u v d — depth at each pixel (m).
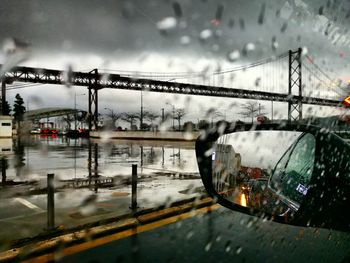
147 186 6.44
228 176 2.30
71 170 9.34
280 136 2.75
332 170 1.43
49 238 3.27
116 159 13.20
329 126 2.20
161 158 13.70
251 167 2.56
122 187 6.30
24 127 48.28
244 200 2.10
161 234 3.55
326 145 1.46
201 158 2.11
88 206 4.57
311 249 2.34
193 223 3.94
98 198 5.16
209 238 3.33
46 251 3.02
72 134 48.78
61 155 15.11
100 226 3.70
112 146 23.14
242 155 2.55
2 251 2.91
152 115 44.59
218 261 2.70
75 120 47.81
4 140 31.30
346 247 2.08
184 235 3.48
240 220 4.04
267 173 2.64
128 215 4.09
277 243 2.73
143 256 2.91
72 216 3.99
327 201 1.40
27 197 5.21
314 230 2.59
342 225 1.40
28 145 23.72
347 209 1.41
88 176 8.01
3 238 3.15
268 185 2.48
